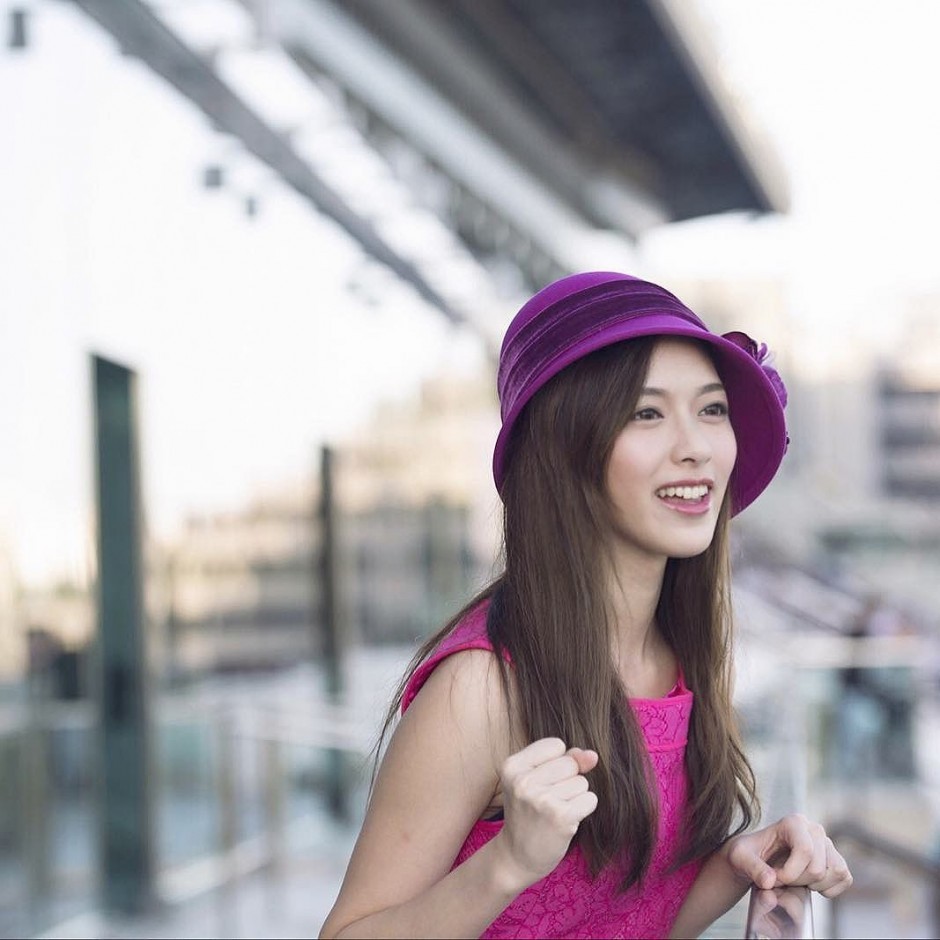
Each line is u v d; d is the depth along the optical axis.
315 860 6.51
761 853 1.68
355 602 8.44
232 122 6.03
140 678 5.34
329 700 7.82
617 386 1.54
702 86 9.04
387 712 1.66
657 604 1.77
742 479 1.79
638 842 1.55
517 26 7.84
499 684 1.51
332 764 6.80
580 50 8.32
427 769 1.49
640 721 1.61
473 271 10.52
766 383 1.65
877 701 8.06
